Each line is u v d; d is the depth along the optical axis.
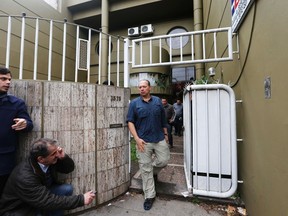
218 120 2.24
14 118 1.71
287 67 1.14
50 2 6.77
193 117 2.32
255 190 1.78
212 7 4.21
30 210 1.50
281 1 1.20
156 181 2.68
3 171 1.68
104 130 2.32
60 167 1.88
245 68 1.98
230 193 2.16
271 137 1.40
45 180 1.59
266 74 1.46
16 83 1.93
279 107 1.26
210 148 2.26
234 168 2.15
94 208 2.21
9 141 1.71
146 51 6.40
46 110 1.98
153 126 2.26
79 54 2.40
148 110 2.24
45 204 1.41
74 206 1.50
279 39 1.24
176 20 7.60
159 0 6.69
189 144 2.42
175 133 6.37
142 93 2.24
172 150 4.55
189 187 2.38
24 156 1.92
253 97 1.77
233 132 2.15
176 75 7.52
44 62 6.00
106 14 6.98
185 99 2.86
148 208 2.20
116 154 2.44
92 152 2.21
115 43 7.86
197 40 5.82
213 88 2.25
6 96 1.69
